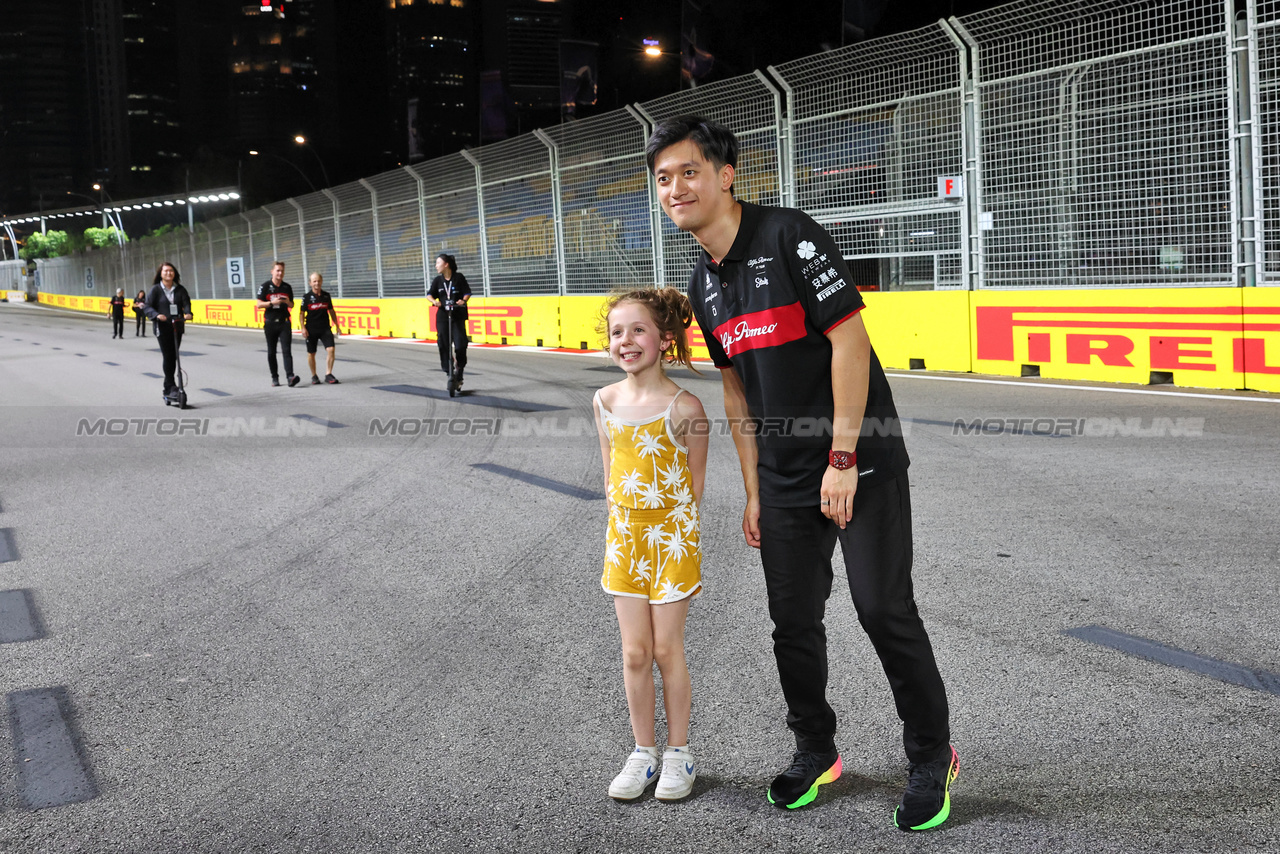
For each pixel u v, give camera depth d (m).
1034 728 3.05
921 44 12.87
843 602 4.31
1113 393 10.13
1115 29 11.02
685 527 2.68
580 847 2.50
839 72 13.92
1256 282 9.99
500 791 2.80
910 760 2.56
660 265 17.19
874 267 13.92
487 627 4.19
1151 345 10.69
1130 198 10.98
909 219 13.39
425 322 24.19
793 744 3.03
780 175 14.80
